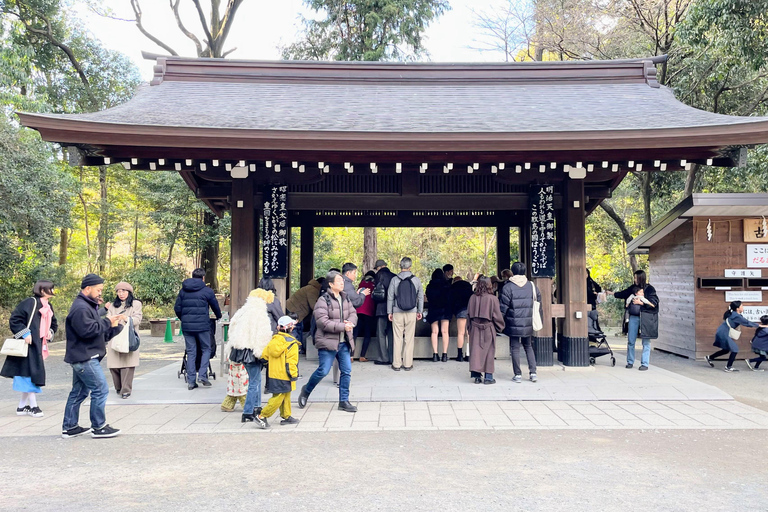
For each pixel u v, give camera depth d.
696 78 13.77
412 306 8.10
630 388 7.02
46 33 19.59
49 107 16.61
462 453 4.58
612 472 4.11
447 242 28.70
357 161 7.27
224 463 4.36
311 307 9.00
